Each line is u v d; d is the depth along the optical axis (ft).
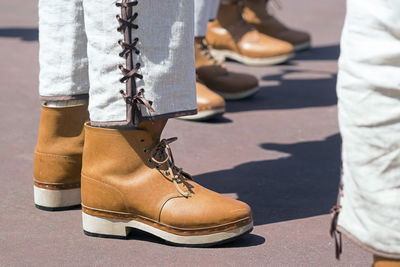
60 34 9.26
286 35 24.90
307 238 8.80
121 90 8.00
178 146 13.44
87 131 8.56
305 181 11.41
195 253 8.21
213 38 22.66
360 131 5.38
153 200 8.35
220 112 15.61
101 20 7.92
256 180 11.39
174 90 8.16
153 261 7.97
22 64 21.40
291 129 15.12
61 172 9.56
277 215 9.73
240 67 22.16
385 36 5.17
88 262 7.95
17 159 12.36
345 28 5.48
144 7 7.82
